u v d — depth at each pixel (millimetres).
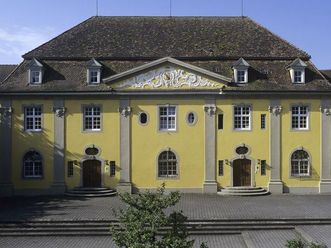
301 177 42688
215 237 28797
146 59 44281
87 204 37062
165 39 46281
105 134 42562
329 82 43844
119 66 43844
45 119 42406
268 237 28016
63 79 42938
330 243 25750
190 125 42688
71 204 37156
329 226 30250
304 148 42750
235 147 42656
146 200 17828
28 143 42312
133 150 42594
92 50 45000
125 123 42562
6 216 32188
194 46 45500
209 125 42625
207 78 42469
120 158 42531
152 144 42625
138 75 42438
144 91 42375
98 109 42781
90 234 29281
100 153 42531
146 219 17203
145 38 46406
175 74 42438
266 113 42750
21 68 44000
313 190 42719
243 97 42625
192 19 48906
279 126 42750
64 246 26641
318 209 34438
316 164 42875
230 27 48000
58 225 30250
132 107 42594
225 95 42469
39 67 42531
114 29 47406
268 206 35812
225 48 45375
